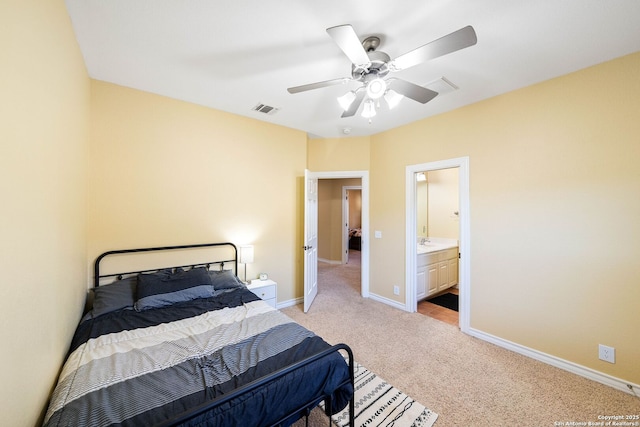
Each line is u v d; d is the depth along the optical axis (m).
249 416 1.08
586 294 2.08
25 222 0.95
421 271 3.89
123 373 1.25
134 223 2.51
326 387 1.33
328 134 3.99
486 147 2.68
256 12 1.52
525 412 1.72
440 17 1.55
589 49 1.84
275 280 3.56
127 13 1.52
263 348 1.49
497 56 1.94
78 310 1.87
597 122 2.02
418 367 2.22
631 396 1.86
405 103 2.81
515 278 2.47
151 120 2.59
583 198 2.09
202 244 2.91
